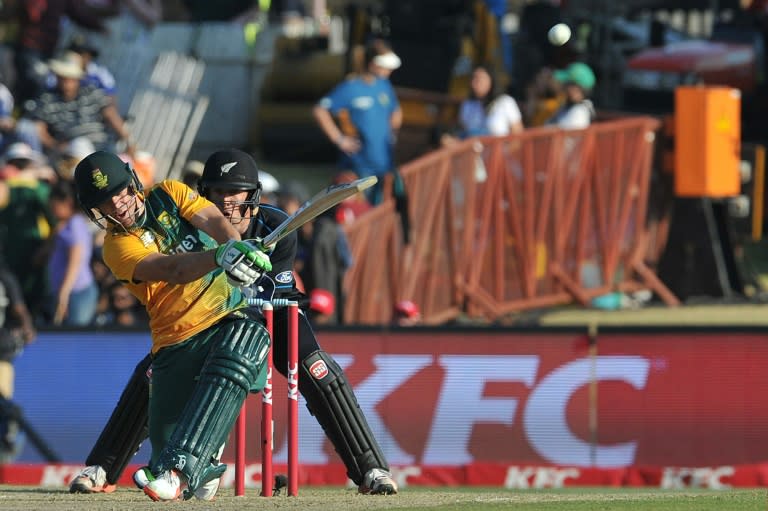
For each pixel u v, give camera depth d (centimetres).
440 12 7050
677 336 3847
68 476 3825
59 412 3847
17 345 3847
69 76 5353
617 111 7231
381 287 4738
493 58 6962
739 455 3822
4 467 3834
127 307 4388
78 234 4309
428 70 7044
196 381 2056
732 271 5591
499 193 5153
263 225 2252
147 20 8031
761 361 3819
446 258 5022
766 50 7331
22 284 4472
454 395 3872
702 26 9844
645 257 5478
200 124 7538
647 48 7688
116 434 2420
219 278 2066
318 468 3738
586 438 3862
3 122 5269
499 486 3859
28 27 6506
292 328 2191
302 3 8700
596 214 5356
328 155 7500
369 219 4656
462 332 3878
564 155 5278
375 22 7188
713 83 7119
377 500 2150
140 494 2386
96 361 3859
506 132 5419
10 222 4500
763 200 6338
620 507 2012
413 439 3866
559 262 5294
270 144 7488
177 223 2036
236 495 2241
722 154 5466
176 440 1983
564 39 6581
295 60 7556
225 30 7975
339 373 2314
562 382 3869
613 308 5375
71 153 4709
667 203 5506
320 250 4281
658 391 3850
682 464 3838
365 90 5262
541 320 5206
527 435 3866
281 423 3731
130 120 6875
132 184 2005
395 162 6694
